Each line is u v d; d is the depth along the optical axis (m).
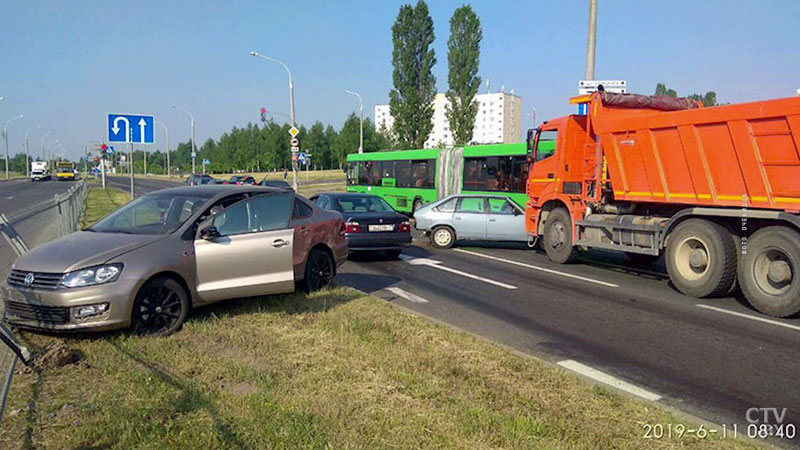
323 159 105.88
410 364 5.24
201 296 6.59
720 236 8.84
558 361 5.93
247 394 4.48
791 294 7.75
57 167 82.94
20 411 4.18
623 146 10.88
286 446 3.69
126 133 14.15
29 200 33.44
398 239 12.72
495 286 10.00
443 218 15.20
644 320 7.69
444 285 10.03
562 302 8.76
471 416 4.16
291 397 4.46
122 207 7.34
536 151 13.77
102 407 4.23
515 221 14.86
